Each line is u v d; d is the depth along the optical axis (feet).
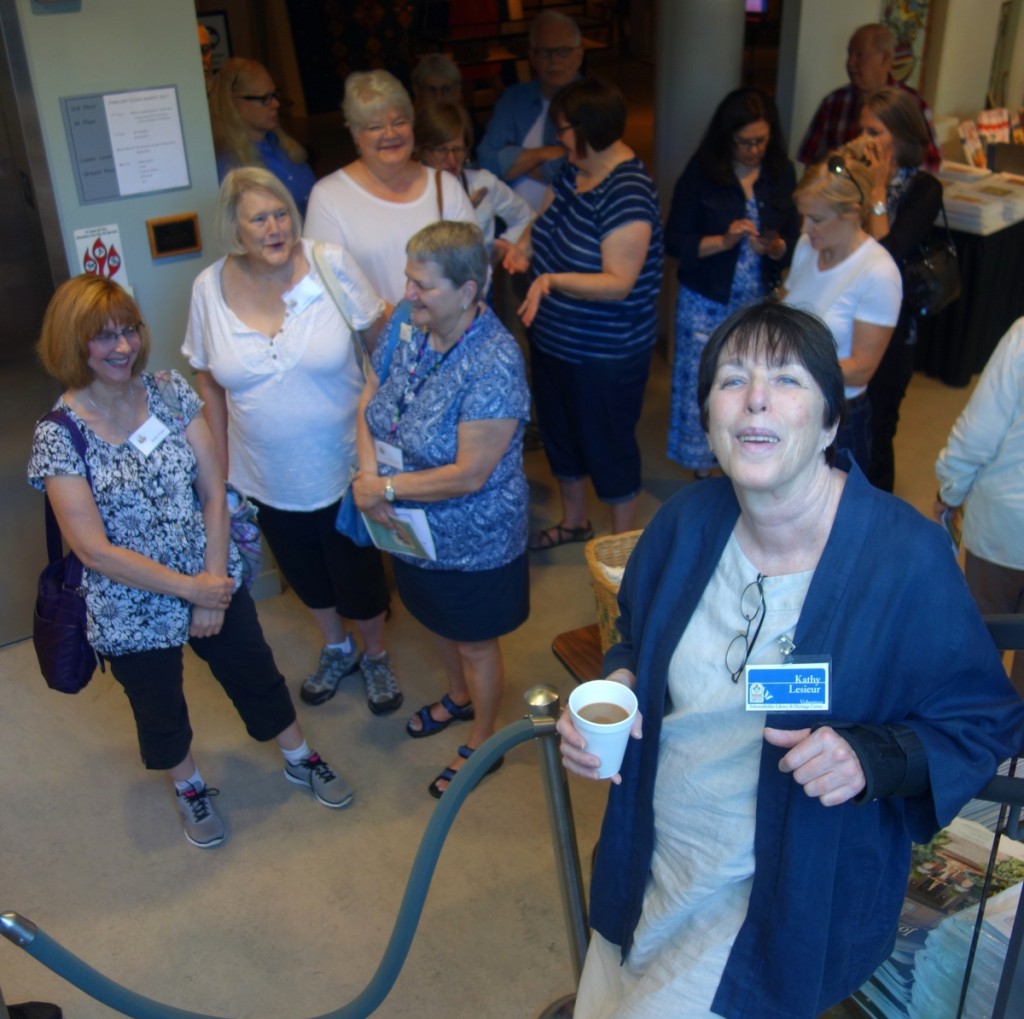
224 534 8.95
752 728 4.90
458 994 8.32
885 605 4.58
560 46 14.30
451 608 9.40
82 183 10.68
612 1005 5.69
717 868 5.03
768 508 4.76
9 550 12.34
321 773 10.32
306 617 13.12
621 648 5.74
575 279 11.62
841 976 4.98
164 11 10.50
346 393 10.12
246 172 9.22
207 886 9.45
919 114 12.25
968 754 4.52
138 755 11.03
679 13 16.40
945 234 13.23
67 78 10.25
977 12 19.03
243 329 9.69
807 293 10.61
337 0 33.04
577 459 13.64
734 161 13.26
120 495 8.20
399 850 9.75
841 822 4.73
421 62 14.52
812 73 17.21
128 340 7.77
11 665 12.40
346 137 32.48
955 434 8.70
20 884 9.53
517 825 9.90
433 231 8.16
